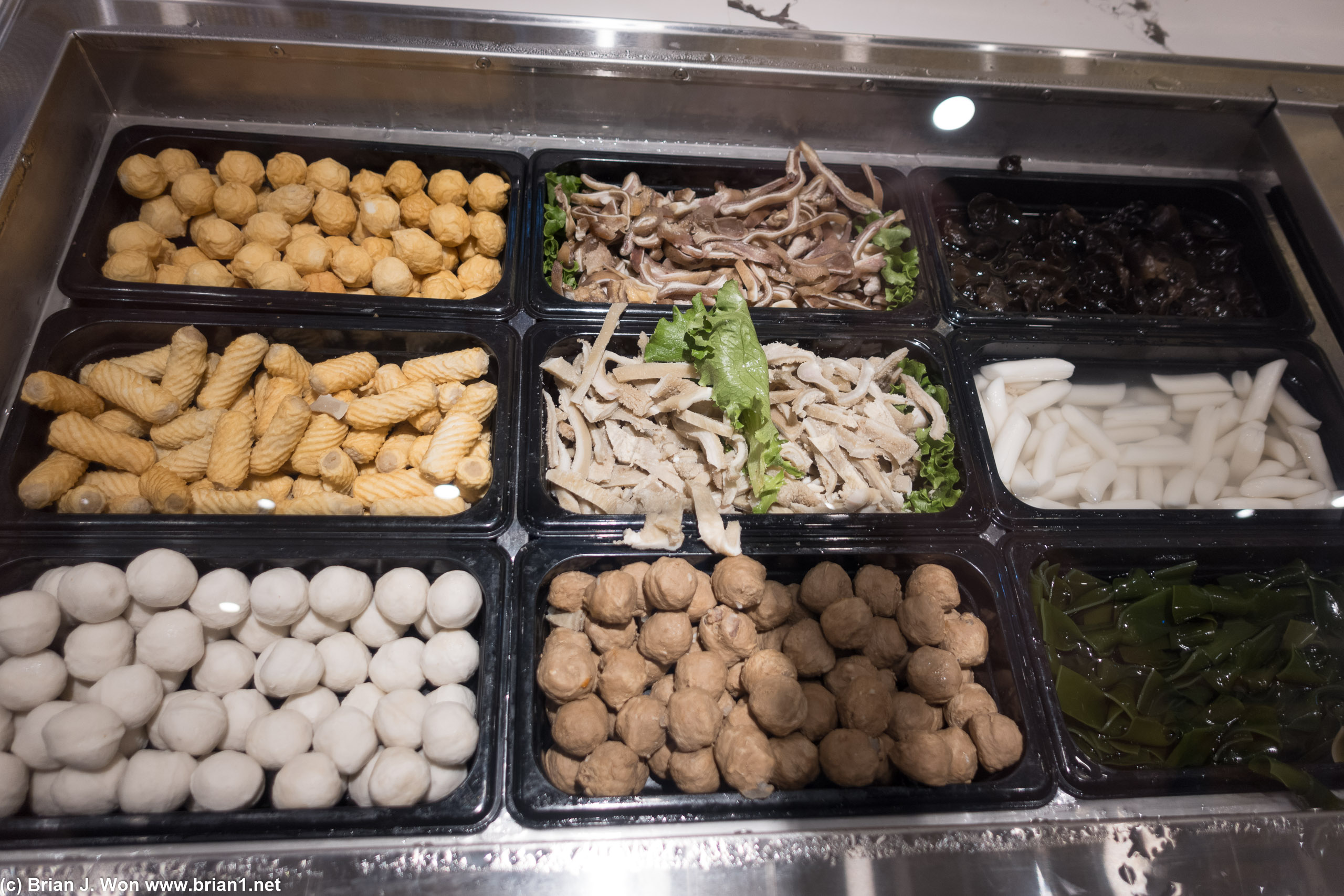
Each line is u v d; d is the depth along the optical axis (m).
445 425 1.40
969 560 1.44
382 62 1.66
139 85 1.67
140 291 1.48
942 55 1.81
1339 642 1.47
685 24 1.75
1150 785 1.23
